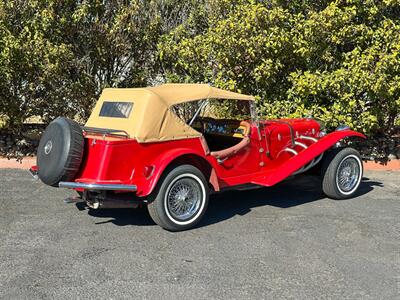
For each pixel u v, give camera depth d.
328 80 8.05
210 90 5.86
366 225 5.66
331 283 4.13
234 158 5.95
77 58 9.01
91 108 9.48
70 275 4.25
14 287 4.00
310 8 8.70
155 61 9.58
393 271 4.38
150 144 5.24
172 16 9.69
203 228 5.54
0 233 5.29
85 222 5.70
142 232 5.38
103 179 5.00
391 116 8.91
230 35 8.10
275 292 3.96
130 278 4.20
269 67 8.18
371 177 8.18
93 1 8.68
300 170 6.50
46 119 9.20
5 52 7.90
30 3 8.27
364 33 8.37
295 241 5.12
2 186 7.23
